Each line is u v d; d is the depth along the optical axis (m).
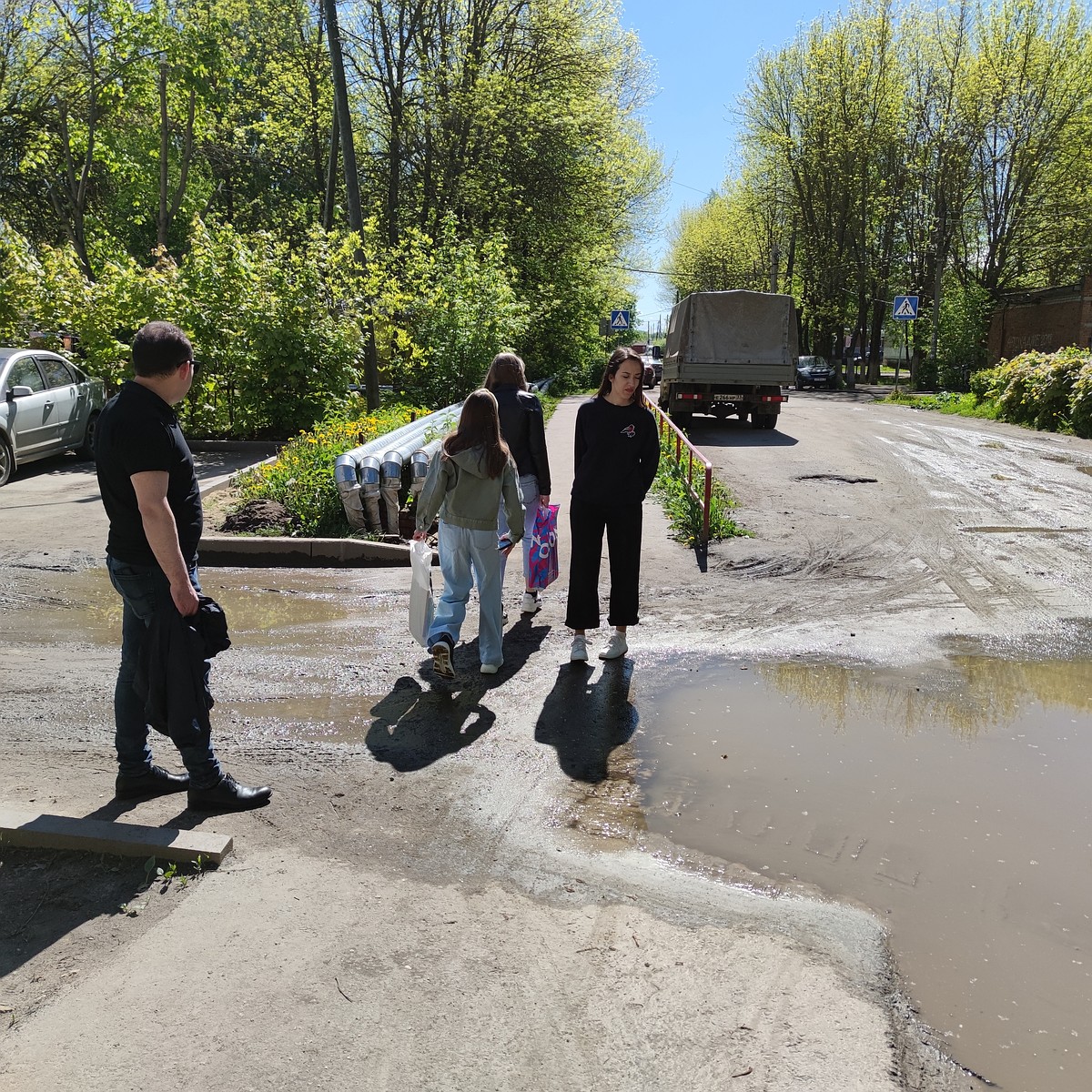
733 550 8.15
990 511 9.84
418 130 25.95
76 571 7.17
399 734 4.26
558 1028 2.33
